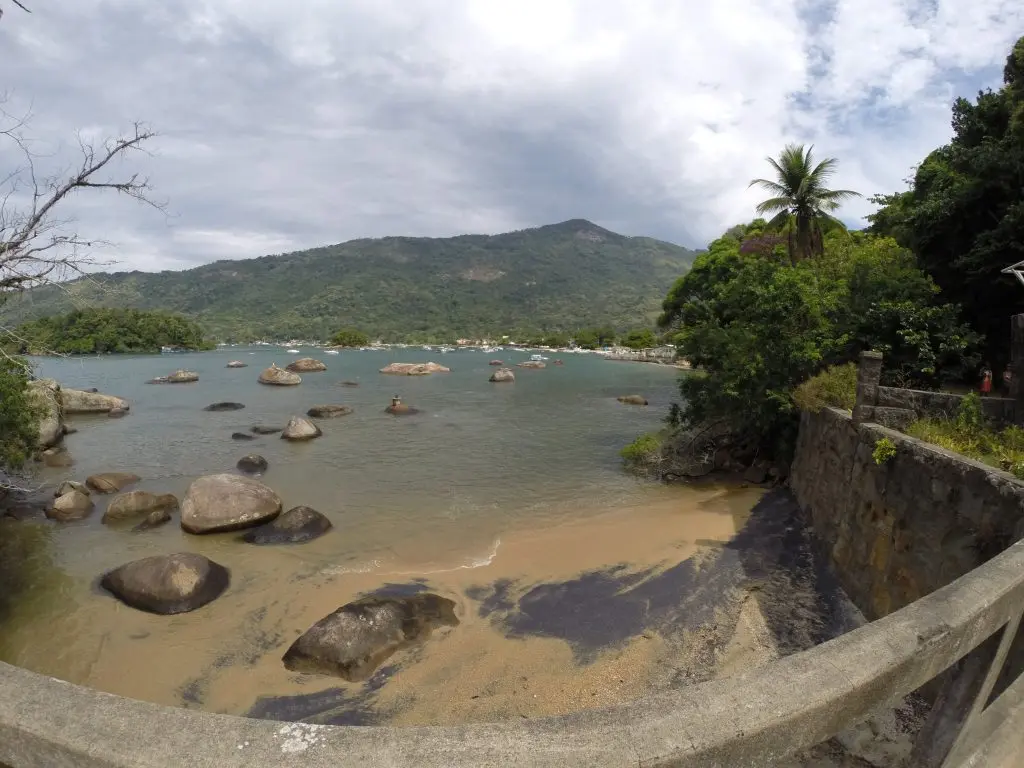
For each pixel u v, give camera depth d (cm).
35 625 914
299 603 976
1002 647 224
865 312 1547
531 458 2047
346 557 1166
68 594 1012
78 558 1162
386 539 1267
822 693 157
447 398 3772
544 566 1109
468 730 144
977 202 1526
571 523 1358
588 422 2830
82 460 1959
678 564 1093
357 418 2880
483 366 7075
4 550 1198
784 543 1153
